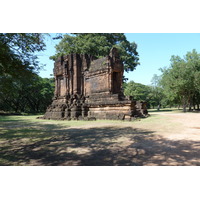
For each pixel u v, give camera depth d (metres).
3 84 11.30
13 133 12.15
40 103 60.00
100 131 12.14
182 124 14.59
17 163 5.71
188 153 6.18
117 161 5.63
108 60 22.36
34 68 11.25
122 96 22.83
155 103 71.94
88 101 24.28
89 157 6.17
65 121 21.38
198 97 44.47
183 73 34.06
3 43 9.52
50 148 7.65
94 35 36.03
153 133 10.53
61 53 36.22
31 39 10.34
